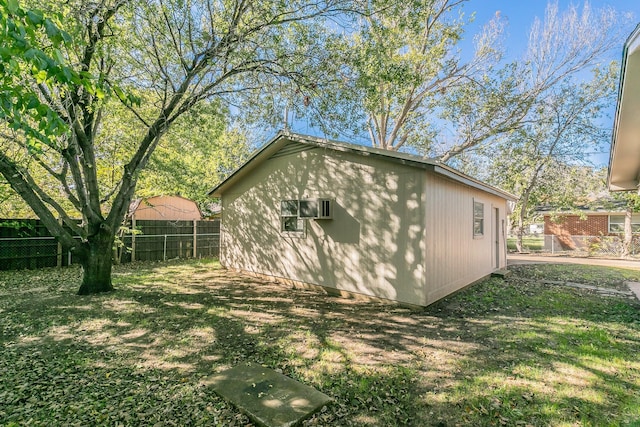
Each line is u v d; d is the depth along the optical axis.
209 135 8.90
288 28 6.11
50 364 3.47
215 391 2.92
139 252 11.34
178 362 3.54
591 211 16.77
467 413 2.58
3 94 2.14
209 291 6.96
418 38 12.14
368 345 3.99
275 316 5.18
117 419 2.52
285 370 3.35
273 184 8.16
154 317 5.07
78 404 2.71
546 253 16.12
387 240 5.88
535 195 15.73
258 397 2.79
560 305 5.80
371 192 6.13
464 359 3.56
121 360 3.58
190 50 6.07
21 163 6.00
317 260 7.05
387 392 2.91
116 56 6.02
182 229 12.83
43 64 1.97
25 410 2.62
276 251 8.04
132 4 5.22
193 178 12.75
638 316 5.10
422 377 3.17
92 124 6.41
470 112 13.20
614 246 14.88
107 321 4.86
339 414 2.60
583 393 2.84
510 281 8.16
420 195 5.46
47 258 9.43
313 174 7.17
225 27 5.90
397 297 5.74
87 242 6.59
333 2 5.69
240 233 9.26
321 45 6.11
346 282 6.49
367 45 6.20
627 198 14.35
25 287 7.05
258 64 6.06
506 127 13.06
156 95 7.52
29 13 1.85
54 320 4.88
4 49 1.87
